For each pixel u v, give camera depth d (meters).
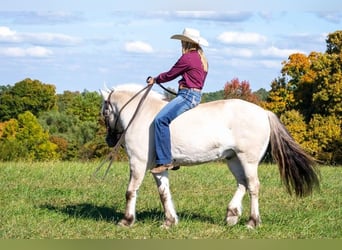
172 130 9.44
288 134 9.71
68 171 17.09
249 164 9.55
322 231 9.58
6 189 13.44
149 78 9.73
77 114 73.19
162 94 10.02
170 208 9.77
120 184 14.82
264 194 13.49
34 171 16.84
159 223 9.88
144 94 9.82
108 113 10.12
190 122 9.45
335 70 54.81
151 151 9.66
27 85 80.88
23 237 8.87
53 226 9.57
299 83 58.53
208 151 9.48
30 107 80.62
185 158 9.55
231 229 9.45
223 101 9.71
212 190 14.12
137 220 10.20
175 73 9.48
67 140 61.56
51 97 82.06
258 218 9.70
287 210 11.48
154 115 9.69
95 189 13.81
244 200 12.61
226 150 9.57
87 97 74.12
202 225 9.80
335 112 52.97
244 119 9.48
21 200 12.01
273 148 9.69
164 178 9.80
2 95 81.00
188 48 9.64
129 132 9.72
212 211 11.19
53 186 14.26
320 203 12.45
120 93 10.02
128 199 9.75
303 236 9.25
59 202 12.03
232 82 64.50
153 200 12.29
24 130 63.44
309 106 57.84
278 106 58.72
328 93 53.53
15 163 19.53
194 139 9.39
